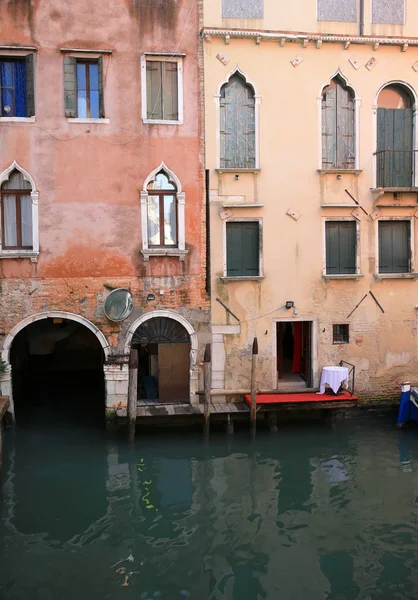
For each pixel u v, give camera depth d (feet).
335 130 47.19
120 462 39.52
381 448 41.73
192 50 44.68
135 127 44.39
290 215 46.57
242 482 36.55
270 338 46.80
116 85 43.98
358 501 33.94
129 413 41.55
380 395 48.67
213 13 44.73
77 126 43.70
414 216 48.26
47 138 43.39
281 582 26.27
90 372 65.16
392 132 47.80
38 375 64.23
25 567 27.30
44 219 43.70
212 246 45.85
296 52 45.83
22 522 31.53
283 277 46.78
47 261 43.88
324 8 46.01
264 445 42.34
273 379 46.91
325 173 46.73
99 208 44.32
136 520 31.86
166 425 44.73
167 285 45.44
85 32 43.39
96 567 27.37
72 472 37.99
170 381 46.52
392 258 48.67
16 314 43.80
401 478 36.91
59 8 43.01
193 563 27.73
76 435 44.47
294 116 46.24
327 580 26.37
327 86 46.78
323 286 47.32
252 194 46.14
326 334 47.62
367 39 45.78
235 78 45.78
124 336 45.14
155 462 39.52
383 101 47.88
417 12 47.09
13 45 42.47
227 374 46.52
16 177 43.78
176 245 45.93
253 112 46.11
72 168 43.83
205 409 42.09
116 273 44.78
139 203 44.75
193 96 44.91
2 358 43.75
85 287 44.45
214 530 30.78
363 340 48.14
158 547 29.12
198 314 46.01
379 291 48.16
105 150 44.11
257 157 45.96
